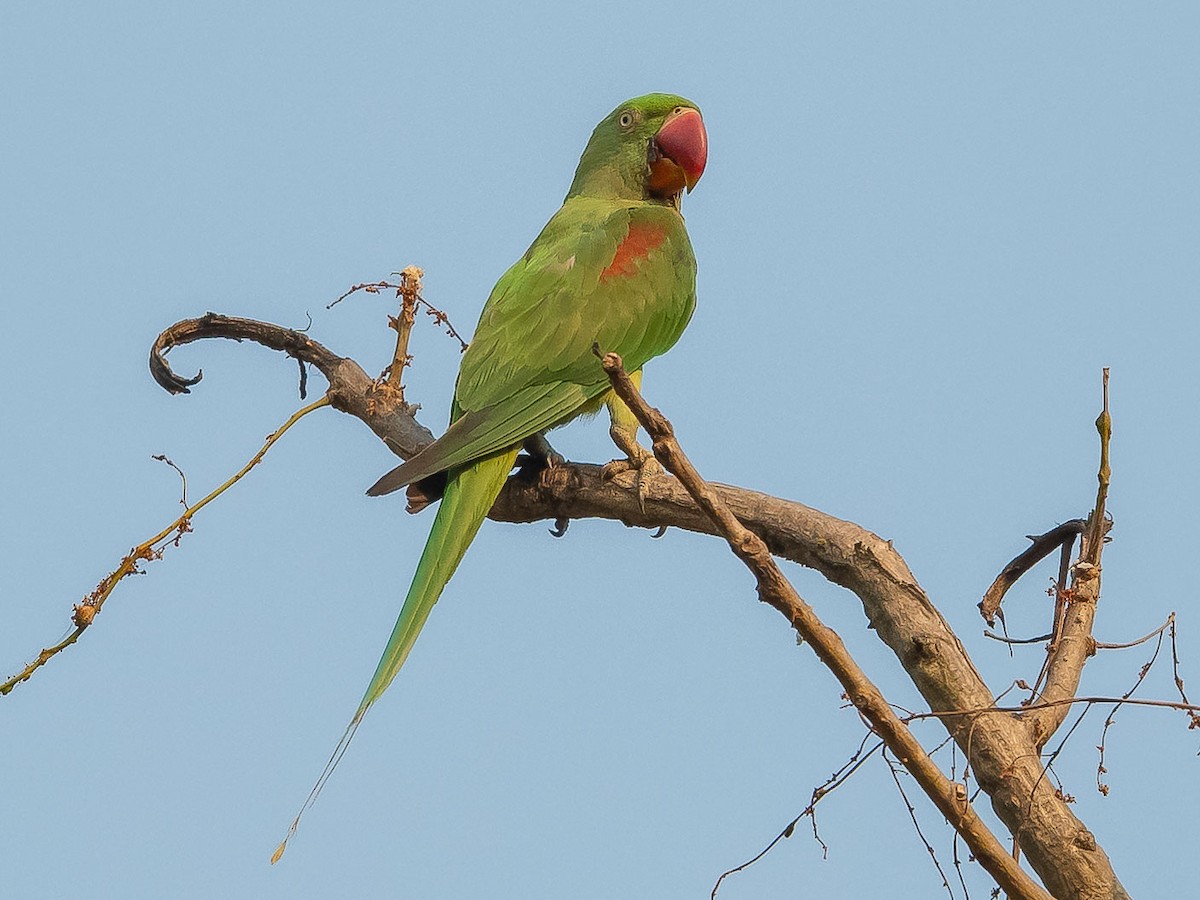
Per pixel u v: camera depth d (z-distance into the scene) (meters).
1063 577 8.40
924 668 7.53
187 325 10.97
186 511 8.58
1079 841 6.86
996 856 5.88
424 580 9.35
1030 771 7.05
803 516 8.16
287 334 10.90
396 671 8.74
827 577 8.13
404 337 10.55
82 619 8.15
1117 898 6.80
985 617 8.47
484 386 10.42
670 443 5.93
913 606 7.70
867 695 5.96
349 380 10.62
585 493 9.51
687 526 8.98
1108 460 7.77
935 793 5.93
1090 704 6.75
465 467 9.82
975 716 7.07
